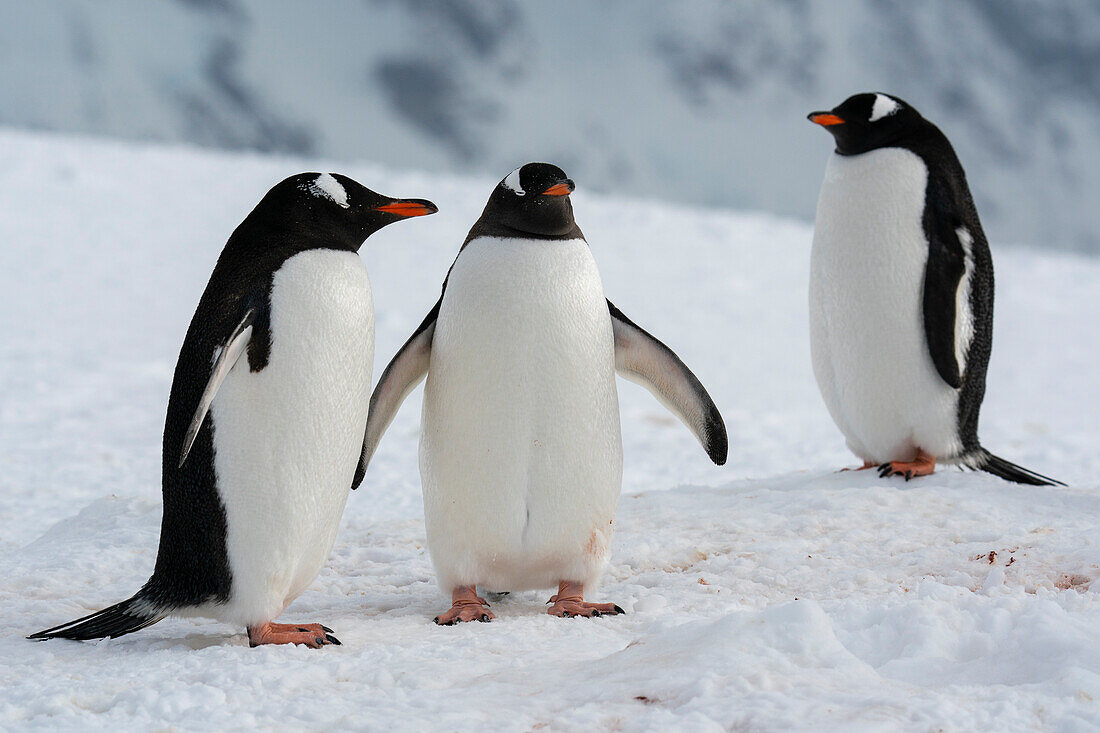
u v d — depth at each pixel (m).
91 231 63.50
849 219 15.70
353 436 9.27
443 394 10.43
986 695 6.64
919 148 15.62
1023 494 14.61
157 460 25.66
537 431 10.19
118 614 9.47
